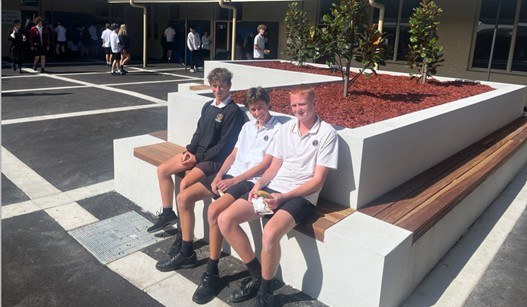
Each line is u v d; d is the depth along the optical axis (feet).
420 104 16.84
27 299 9.71
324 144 9.70
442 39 39.47
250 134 11.14
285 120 12.37
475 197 14.16
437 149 14.33
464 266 11.89
